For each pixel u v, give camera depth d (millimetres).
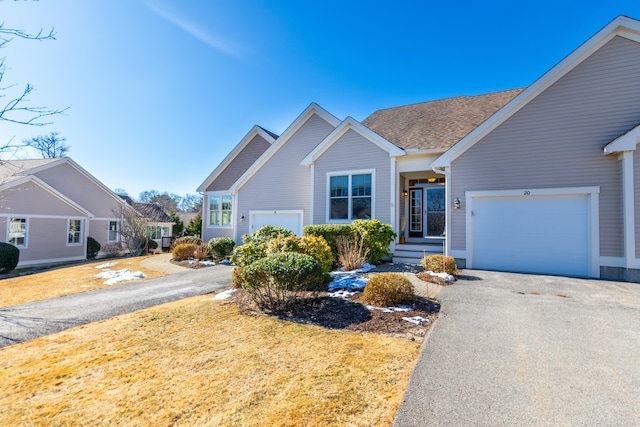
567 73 8875
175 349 4109
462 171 9945
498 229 9516
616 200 8219
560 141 8875
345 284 7094
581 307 5516
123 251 23656
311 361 3652
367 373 3344
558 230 8875
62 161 21406
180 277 9867
